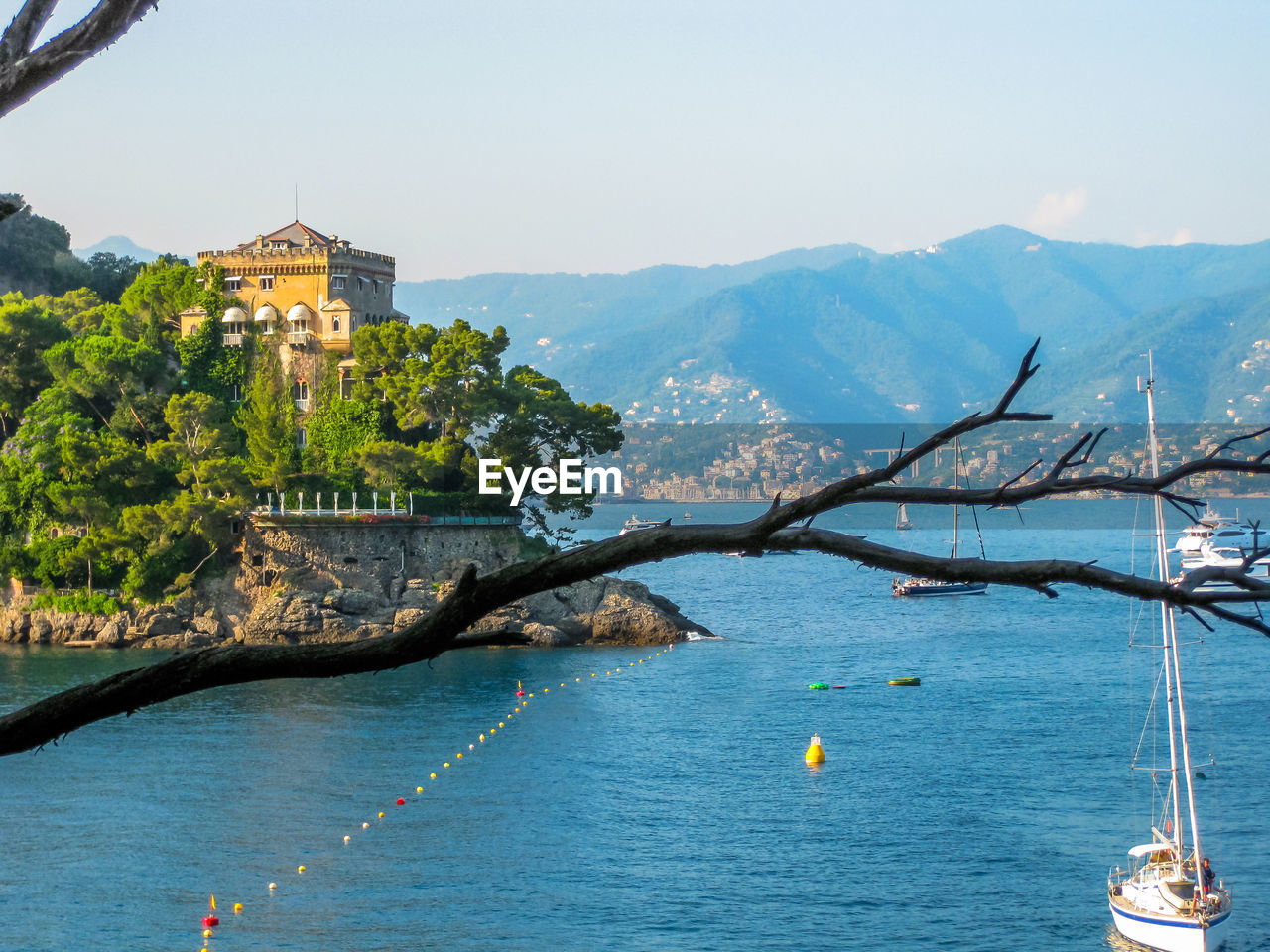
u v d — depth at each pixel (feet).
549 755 329.31
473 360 522.88
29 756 320.70
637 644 517.14
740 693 415.44
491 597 25.29
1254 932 211.20
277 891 230.07
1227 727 360.07
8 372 538.88
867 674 454.40
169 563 489.26
